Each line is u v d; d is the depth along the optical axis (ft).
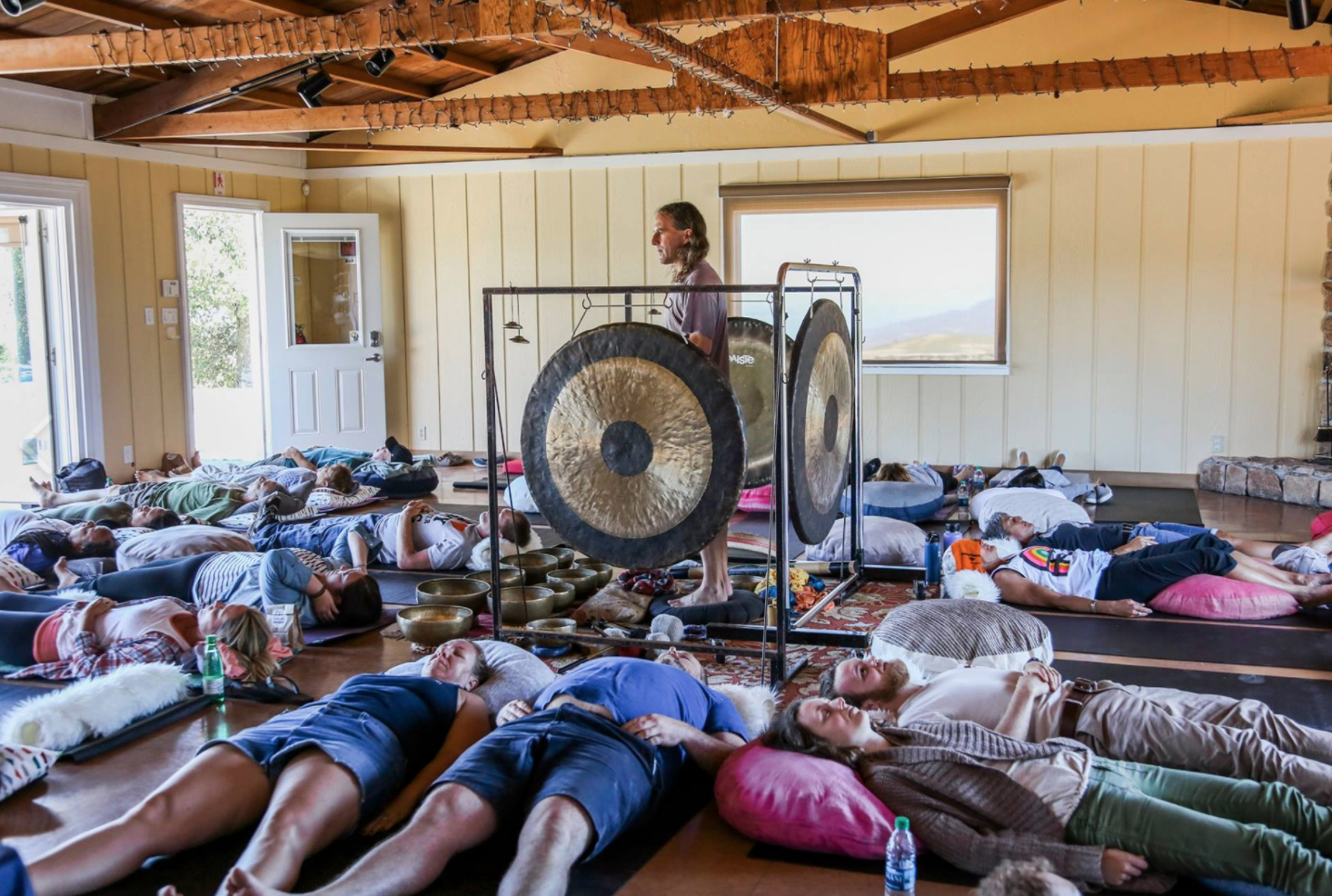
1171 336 28.19
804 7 17.42
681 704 10.16
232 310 45.85
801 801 8.95
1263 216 27.37
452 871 8.75
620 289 13.43
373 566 19.71
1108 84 22.93
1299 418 27.58
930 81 23.62
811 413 14.35
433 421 34.01
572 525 13.87
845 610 16.30
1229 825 8.06
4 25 22.58
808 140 30.07
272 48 19.24
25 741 10.86
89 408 27.76
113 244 28.40
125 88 27.68
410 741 9.43
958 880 8.59
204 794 8.61
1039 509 20.79
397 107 26.61
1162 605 16.20
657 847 9.27
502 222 32.73
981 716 9.95
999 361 29.30
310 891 7.67
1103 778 8.66
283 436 32.99
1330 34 26.27
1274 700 12.53
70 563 17.71
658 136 31.17
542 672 11.43
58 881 7.87
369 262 32.91
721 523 13.20
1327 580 16.11
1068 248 28.58
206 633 13.07
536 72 31.78
